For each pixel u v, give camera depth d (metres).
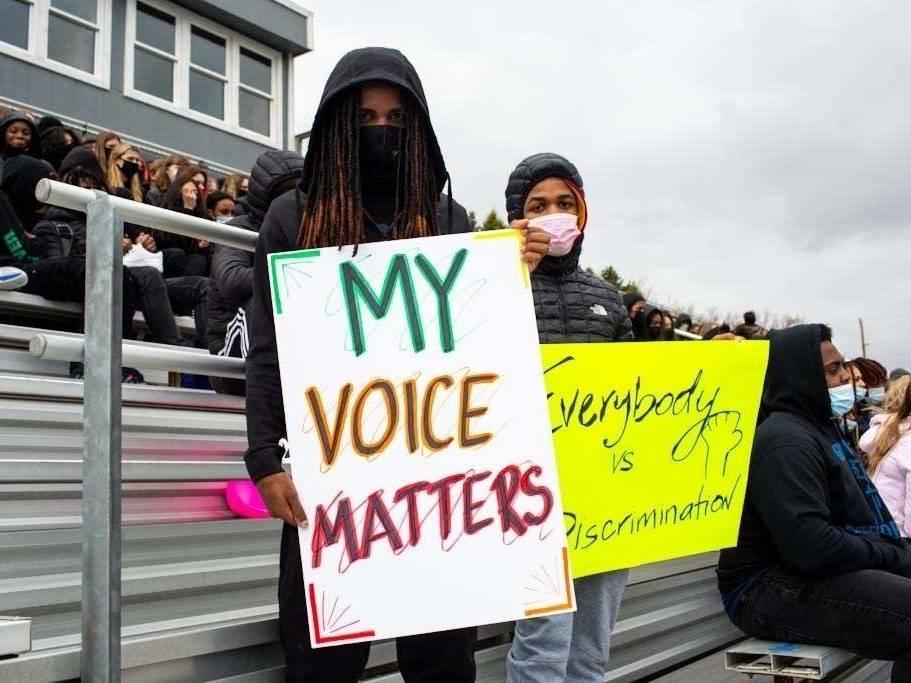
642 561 2.67
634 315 6.84
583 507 2.60
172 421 2.88
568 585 1.79
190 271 5.43
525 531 1.80
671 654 3.69
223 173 15.36
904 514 4.59
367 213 1.98
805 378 3.29
